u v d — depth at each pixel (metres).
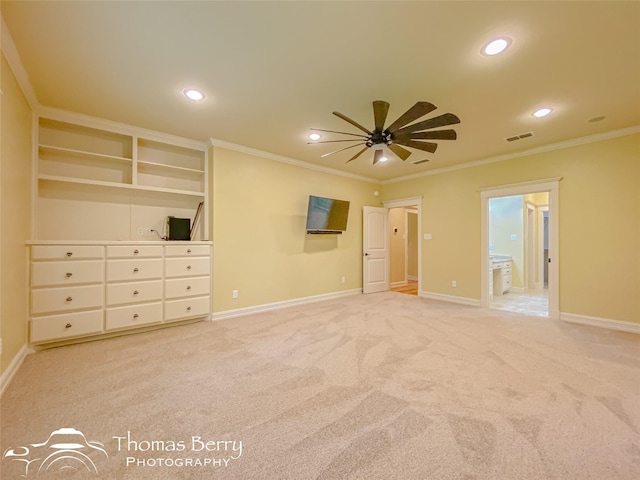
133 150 3.56
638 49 2.10
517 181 4.48
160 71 2.42
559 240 4.05
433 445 1.55
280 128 3.59
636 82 2.54
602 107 3.01
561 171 4.05
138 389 2.13
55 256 2.87
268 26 1.91
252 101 2.92
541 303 5.24
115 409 1.88
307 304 5.04
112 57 2.23
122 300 3.22
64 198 3.32
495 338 3.25
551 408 1.88
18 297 2.50
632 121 3.35
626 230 3.56
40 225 3.17
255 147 4.30
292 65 2.34
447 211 5.41
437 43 2.07
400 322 3.89
